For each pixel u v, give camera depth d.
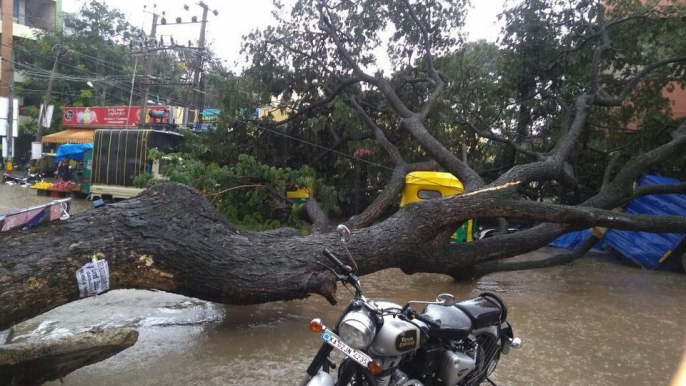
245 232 5.38
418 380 3.03
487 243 7.46
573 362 4.67
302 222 10.49
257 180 10.00
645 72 10.12
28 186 23.27
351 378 2.81
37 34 31.98
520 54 12.16
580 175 12.58
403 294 7.12
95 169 17.70
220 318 5.51
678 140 9.55
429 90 12.14
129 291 6.29
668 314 6.55
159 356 4.38
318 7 11.19
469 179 8.32
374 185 13.07
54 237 4.02
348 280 2.94
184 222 4.74
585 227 7.68
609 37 11.39
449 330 3.07
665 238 9.84
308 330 5.24
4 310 3.56
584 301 7.13
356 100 11.73
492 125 12.81
